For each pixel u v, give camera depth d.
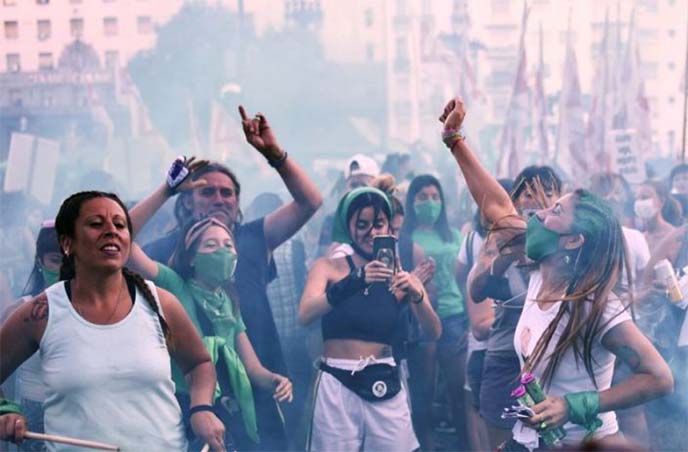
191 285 7.49
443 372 8.33
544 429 5.83
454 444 8.25
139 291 5.64
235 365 7.36
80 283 5.56
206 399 5.84
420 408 8.26
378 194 7.83
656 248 8.77
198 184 7.50
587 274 6.03
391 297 7.61
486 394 7.52
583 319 5.95
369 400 7.51
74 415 5.48
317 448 7.54
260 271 7.75
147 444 5.52
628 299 6.20
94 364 5.46
